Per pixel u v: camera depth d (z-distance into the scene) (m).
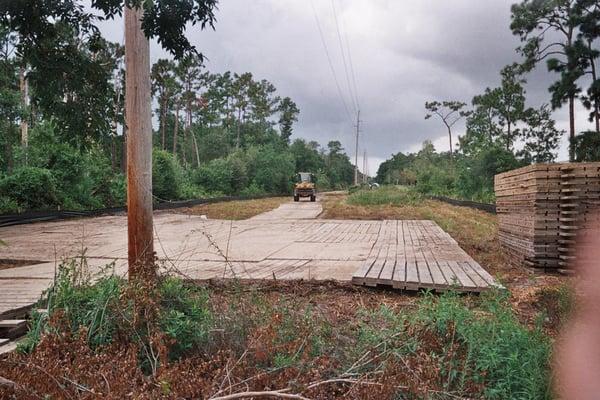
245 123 79.94
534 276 7.56
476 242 12.55
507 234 10.01
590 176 7.42
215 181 47.38
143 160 5.71
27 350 3.94
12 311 4.95
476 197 32.84
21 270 8.07
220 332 3.95
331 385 3.27
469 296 5.77
